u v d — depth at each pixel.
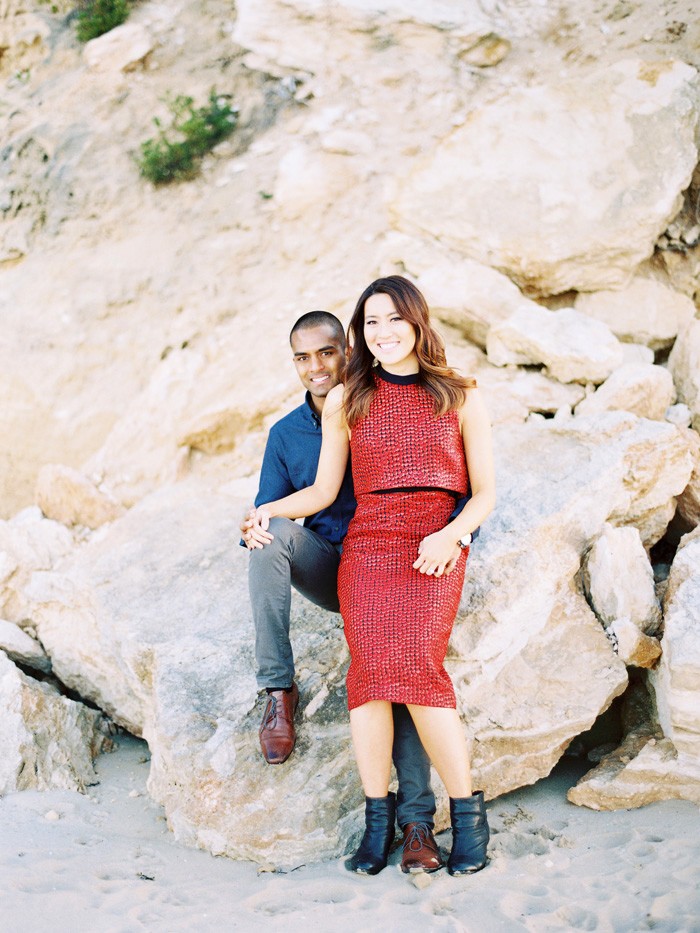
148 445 5.41
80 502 5.06
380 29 6.99
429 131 6.44
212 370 5.55
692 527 4.36
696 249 5.38
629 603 3.61
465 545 3.08
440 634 2.92
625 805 3.29
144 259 6.34
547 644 3.56
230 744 3.30
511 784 3.35
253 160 6.72
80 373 5.93
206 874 3.07
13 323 6.24
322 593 3.37
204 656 3.61
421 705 2.83
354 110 6.71
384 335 3.10
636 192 5.25
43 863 3.04
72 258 6.51
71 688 4.36
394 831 3.06
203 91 7.16
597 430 4.22
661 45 6.13
